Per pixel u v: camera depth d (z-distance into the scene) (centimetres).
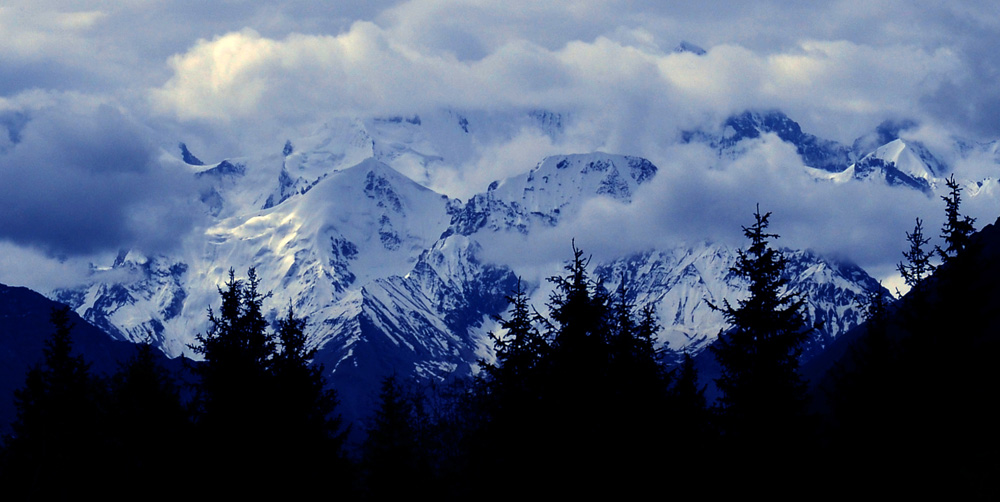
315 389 10588
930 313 9431
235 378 10225
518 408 9231
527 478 9050
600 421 9056
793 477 9462
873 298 10369
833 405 10056
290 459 10194
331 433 10762
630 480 8975
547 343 9375
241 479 10094
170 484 10356
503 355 9556
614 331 9369
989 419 9181
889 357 9569
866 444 9381
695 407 9750
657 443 9119
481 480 9500
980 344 9369
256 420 10156
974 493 8869
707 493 9419
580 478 8962
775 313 9662
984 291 9362
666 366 9550
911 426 9244
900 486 9206
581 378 9144
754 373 9681
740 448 9588
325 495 10488
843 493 9381
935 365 9262
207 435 10175
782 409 9588
